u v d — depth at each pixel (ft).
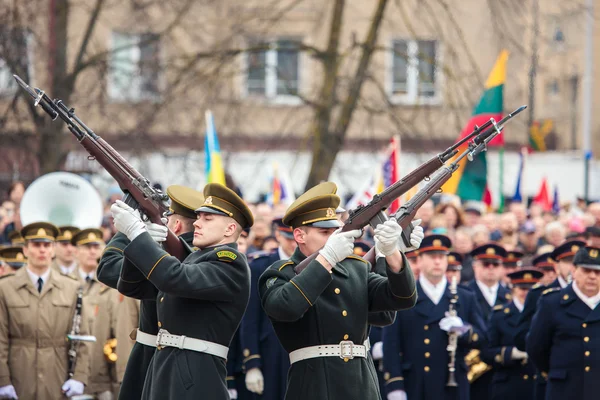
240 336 66.39
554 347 60.70
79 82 129.80
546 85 173.27
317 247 44.37
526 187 155.74
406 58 110.32
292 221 44.98
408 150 132.67
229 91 135.44
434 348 63.62
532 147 165.68
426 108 124.26
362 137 141.08
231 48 121.80
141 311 48.19
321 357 43.68
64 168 119.65
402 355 64.03
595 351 59.31
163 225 44.34
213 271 42.70
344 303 43.98
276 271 43.91
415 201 42.78
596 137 174.40
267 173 147.02
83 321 63.87
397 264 42.47
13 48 117.19
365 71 111.04
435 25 117.91
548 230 88.84
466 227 93.50
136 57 147.23
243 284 43.52
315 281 41.75
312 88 140.97
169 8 131.85
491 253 72.59
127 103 129.29
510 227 95.81
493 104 93.09
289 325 44.19
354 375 43.68
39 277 63.16
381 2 111.04
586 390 59.26
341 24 112.57
